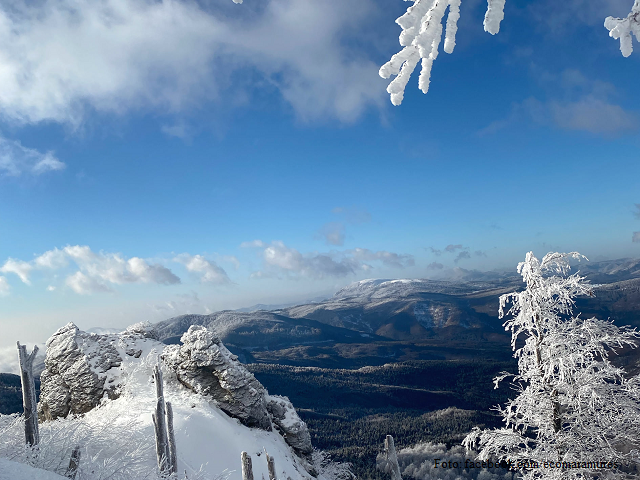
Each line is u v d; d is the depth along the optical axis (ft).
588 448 53.31
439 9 7.25
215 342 119.34
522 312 57.88
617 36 8.35
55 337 123.65
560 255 56.95
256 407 113.19
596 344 51.39
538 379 56.65
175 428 83.92
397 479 31.37
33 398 48.78
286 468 90.99
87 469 48.75
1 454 46.96
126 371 114.32
